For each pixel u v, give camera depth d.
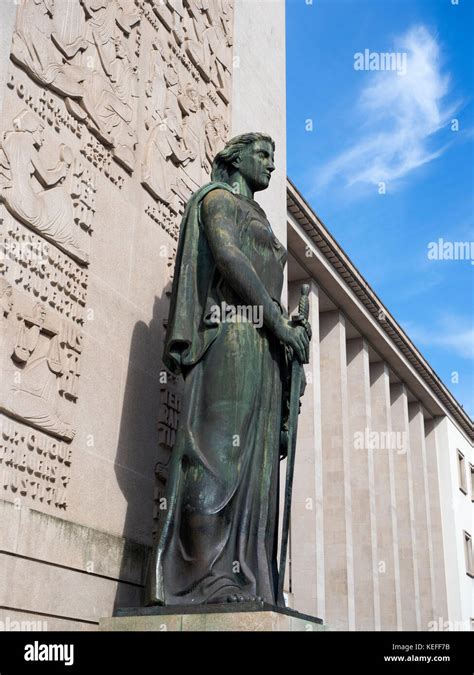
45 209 6.26
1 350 5.53
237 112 10.88
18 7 6.35
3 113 5.98
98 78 7.42
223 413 5.85
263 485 5.89
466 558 30.98
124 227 7.48
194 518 5.51
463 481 33.16
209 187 6.60
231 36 11.23
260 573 5.54
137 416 7.16
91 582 6.00
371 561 21.69
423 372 28.33
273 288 6.60
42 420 5.81
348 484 21.11
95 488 6.37
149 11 8.76
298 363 6.39
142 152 8.09
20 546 5.30
